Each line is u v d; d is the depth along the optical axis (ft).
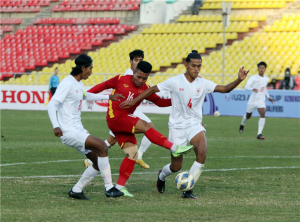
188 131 57.00
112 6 319.06
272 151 100.42
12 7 343.26
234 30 269.23
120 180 54.90
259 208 49.26
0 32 330.13
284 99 197.36
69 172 71.15
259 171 74.95
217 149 102.94
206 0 299.99
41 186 59.62
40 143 107.65
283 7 279.49
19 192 55.21
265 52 250.37
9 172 69.92
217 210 48.06
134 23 308.19
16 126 147.84
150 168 77.71
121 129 55.47
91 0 326.65
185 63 56.24
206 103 207.41
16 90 225.35
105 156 52.26
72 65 284.41
